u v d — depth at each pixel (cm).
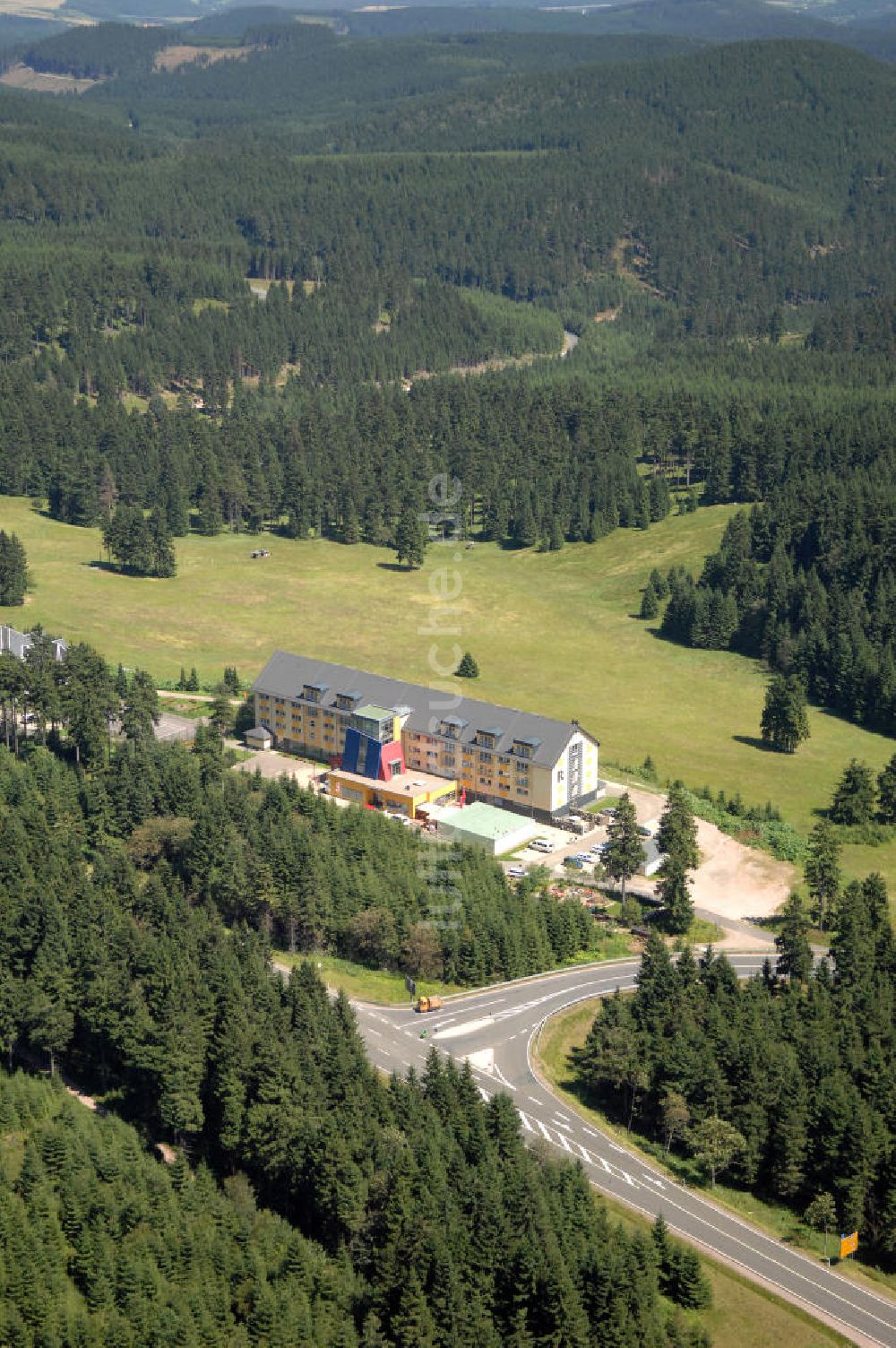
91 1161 17550
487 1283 16038
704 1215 17775
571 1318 15562
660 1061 19312
